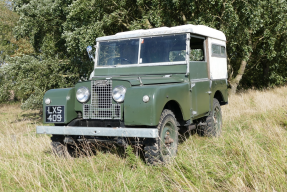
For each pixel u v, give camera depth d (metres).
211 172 4.04
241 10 12.78
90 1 12.93
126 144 4.60
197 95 5.80
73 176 4.07
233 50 14.30
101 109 4.80
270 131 5.82
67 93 4.95
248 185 3.48
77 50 13.58
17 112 22.30
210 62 6.60
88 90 4.90
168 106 5.16
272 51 17.36
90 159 4.79
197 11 13.75
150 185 3.86
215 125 6.89
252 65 22.94
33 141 6.79
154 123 4.25
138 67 5.69
